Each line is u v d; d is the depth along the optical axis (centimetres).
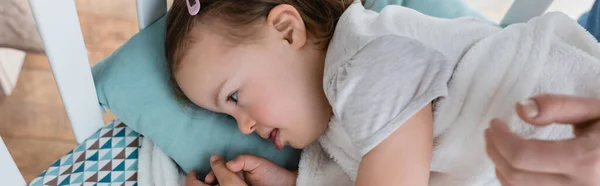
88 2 155
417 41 65
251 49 69
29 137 130
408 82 62
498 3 163
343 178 82
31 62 139
